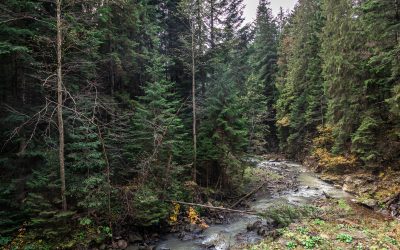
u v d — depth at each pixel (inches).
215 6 951.0
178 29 971.3
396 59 689.6
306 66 1440.7
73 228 494.3
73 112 510.6
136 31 775.1
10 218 471.5
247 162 952.3
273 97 1888.5
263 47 1946.4
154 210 594.2
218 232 611.2
